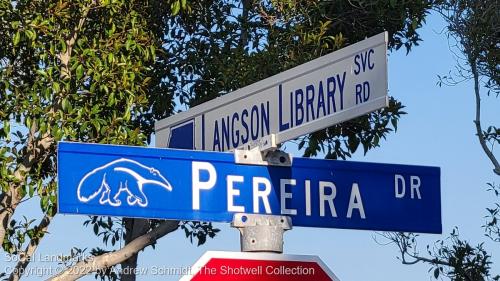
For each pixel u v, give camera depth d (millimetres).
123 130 10039
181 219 4820
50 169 10180
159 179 4816
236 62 11070
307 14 11297
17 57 10328
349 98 4684
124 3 10523
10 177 9578
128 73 10141
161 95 11570
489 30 11227
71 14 10148
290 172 5051
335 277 4828
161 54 11430
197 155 4922
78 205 4602
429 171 5301
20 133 9938
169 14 11422
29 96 9969
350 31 11523
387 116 10883
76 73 9805
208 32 11820
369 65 4598
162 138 5723
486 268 11781
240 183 4961
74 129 9852
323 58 4848
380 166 5195
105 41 10242
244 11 11805
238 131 5227
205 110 5457
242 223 4906
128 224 11484
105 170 4703
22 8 9883
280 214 4969
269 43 11273
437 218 5242
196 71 11711
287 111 4980
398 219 5160
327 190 5078
